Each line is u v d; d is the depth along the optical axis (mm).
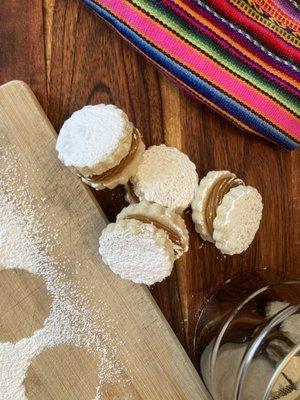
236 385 250
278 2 255
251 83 271
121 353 285
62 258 276
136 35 264
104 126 238
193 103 284
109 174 253
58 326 281
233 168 291
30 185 270
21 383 281
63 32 270
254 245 299
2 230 270
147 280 261
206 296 293
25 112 265
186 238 257
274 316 256
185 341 295
